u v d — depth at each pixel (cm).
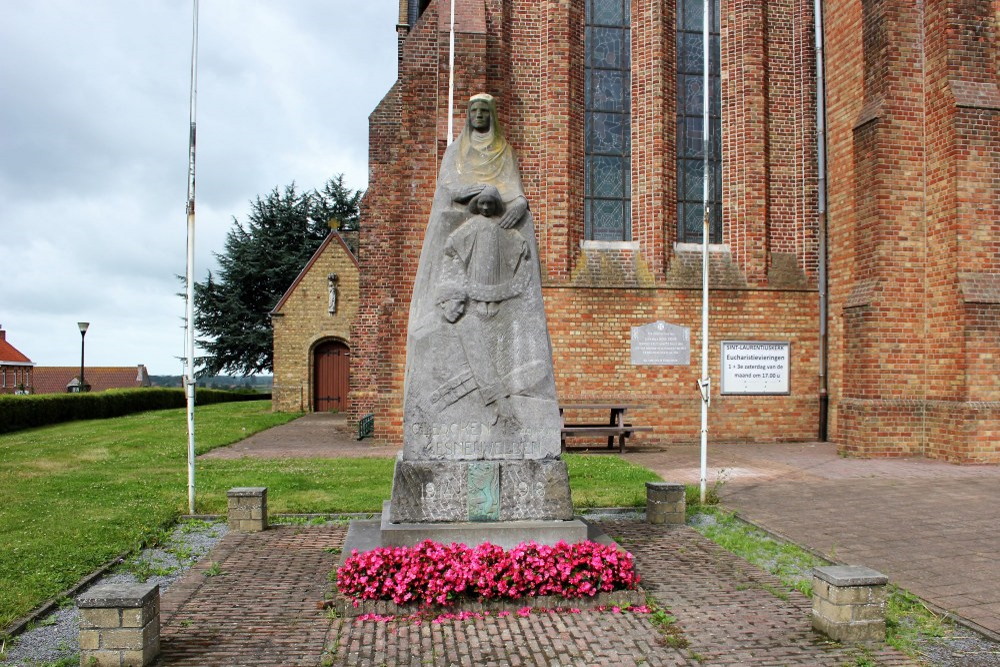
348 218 6028
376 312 2298
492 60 1864
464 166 749
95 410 3028
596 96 1952
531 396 723
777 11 1970
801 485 1245
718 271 1909
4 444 1891
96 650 516
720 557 813
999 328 1496
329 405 3531
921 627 612
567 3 1891
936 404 1544
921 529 937
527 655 544
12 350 6259
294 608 643
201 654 546
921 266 1591
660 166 1903
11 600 642
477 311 724
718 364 1877
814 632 595
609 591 646
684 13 1986
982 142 1523
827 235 1891
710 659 542
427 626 598
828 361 1891
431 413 714
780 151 1955
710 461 1534
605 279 1862
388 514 748
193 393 1034
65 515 969
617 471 1349
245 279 5644
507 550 682
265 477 1279
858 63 1752
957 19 1531
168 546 862
